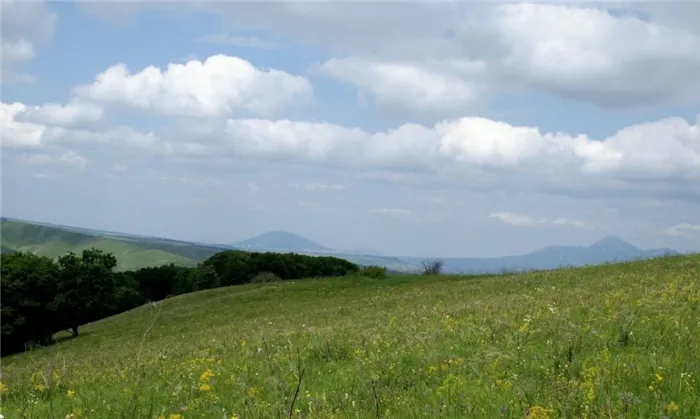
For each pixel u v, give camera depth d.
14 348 75.69
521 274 49.00
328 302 50.75
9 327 71.44
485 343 12.77
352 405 8.55
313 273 129.25
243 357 16.05
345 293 56.34
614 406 6.84
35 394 13.23
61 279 75.06
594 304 17.33
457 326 16.53
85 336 59.44
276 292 60.81
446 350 12.55
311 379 11.52
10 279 73.38
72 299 73.44
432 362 11.23
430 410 7.67
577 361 9.44
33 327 75.62
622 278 30.03
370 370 11.13
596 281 30.83
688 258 37.34
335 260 134.12
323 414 8.14
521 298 24.55
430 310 26.52
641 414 6.54
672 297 16.56
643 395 7.22
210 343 25.41
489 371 9.72
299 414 8.18
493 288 38.59
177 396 11.08
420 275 65.75
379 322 23.59
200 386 11.52
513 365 10.03
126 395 11.59
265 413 8.59
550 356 10.12
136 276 126.19
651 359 8.86
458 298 34.53
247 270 121.56
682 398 7.03
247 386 11.08
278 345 17.81
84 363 24.28
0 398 13.06
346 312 37.50
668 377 7.86
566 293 24.66
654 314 13.79
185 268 129.38
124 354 27.91
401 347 13.62
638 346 10.62
